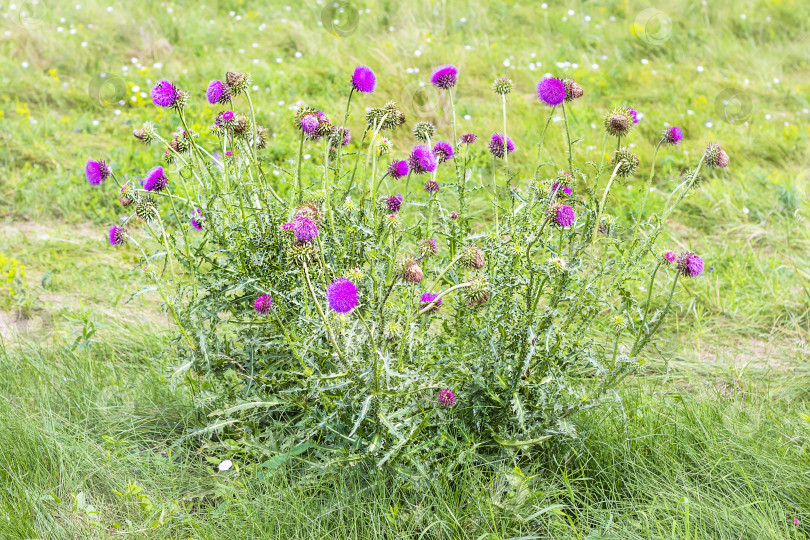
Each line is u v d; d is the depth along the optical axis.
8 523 2.39
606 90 7.89
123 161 5.80
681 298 4.27
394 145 6.36
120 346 3.67
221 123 2.75
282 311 2.73
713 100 7.76
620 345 3.75
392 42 8.36
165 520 2.45
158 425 3.09
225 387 2.86
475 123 6.70
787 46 9.41
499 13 9.88
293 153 5.89
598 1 10.20
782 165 6.44
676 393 3.30
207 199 2.89
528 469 2.67
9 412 2.94
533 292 2.69
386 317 2.65
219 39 8.74
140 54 8.40
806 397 3.35
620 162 2.73
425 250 2.58
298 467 2.72
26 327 3.90
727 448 2.79
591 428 2.84
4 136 6.14
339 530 2.43
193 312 2.85
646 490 2.61
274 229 2.73
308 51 8.49
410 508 2.49
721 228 5.30
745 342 3.98
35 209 5.30
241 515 2.49
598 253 4.41
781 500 2.59
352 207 2.73
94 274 4.46
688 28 9.59
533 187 2.75
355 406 2.52
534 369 2.68
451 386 2.65
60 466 2.68
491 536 2.39
